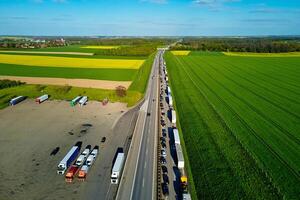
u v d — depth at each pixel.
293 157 59.03
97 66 181.88
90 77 146.00
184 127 77.62
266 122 79.56
